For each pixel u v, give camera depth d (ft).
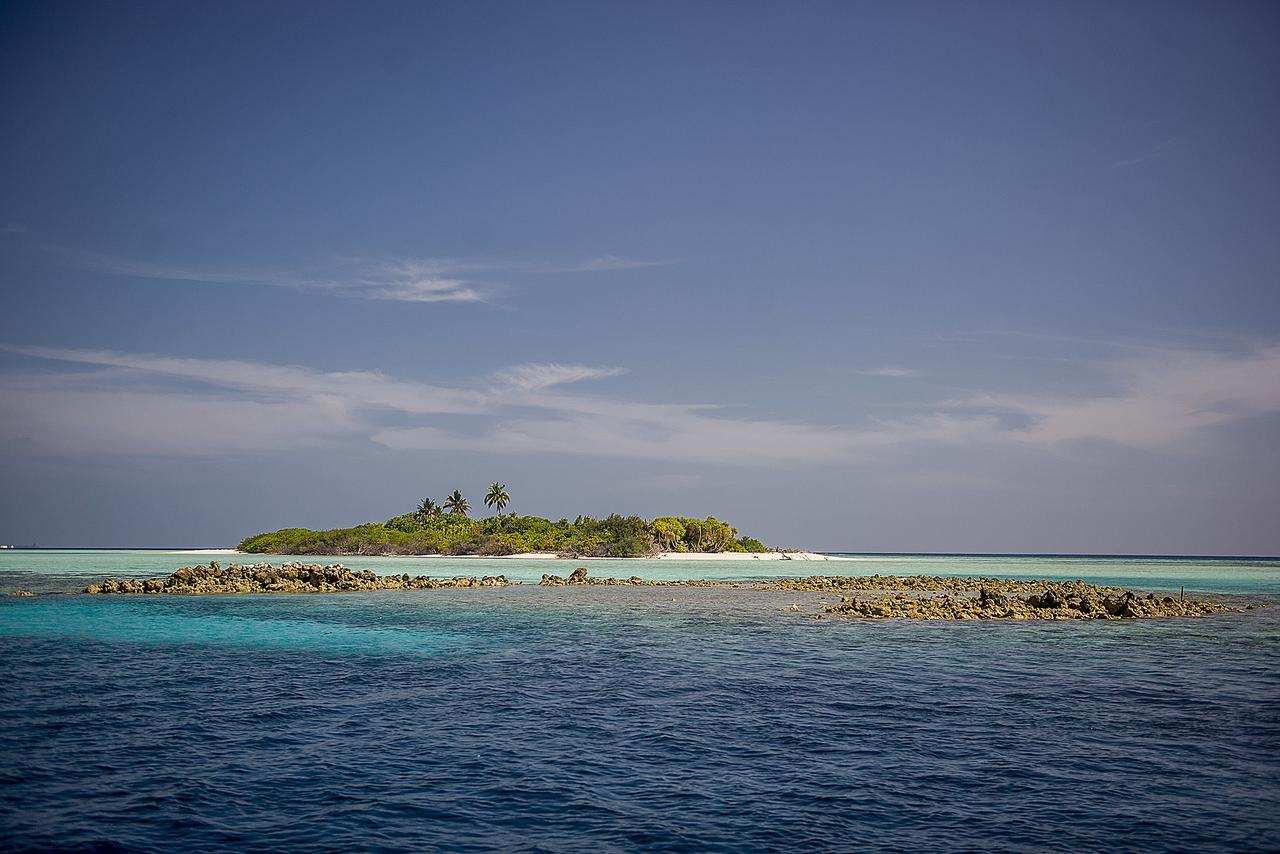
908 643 134.92
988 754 65.16
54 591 230.27
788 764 62.28
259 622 160.66
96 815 50.14
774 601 223.30
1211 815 51.52
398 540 652.48
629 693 89.71
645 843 46.68
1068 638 142.82
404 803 53.11
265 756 63.52
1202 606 197.88
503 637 140.77
